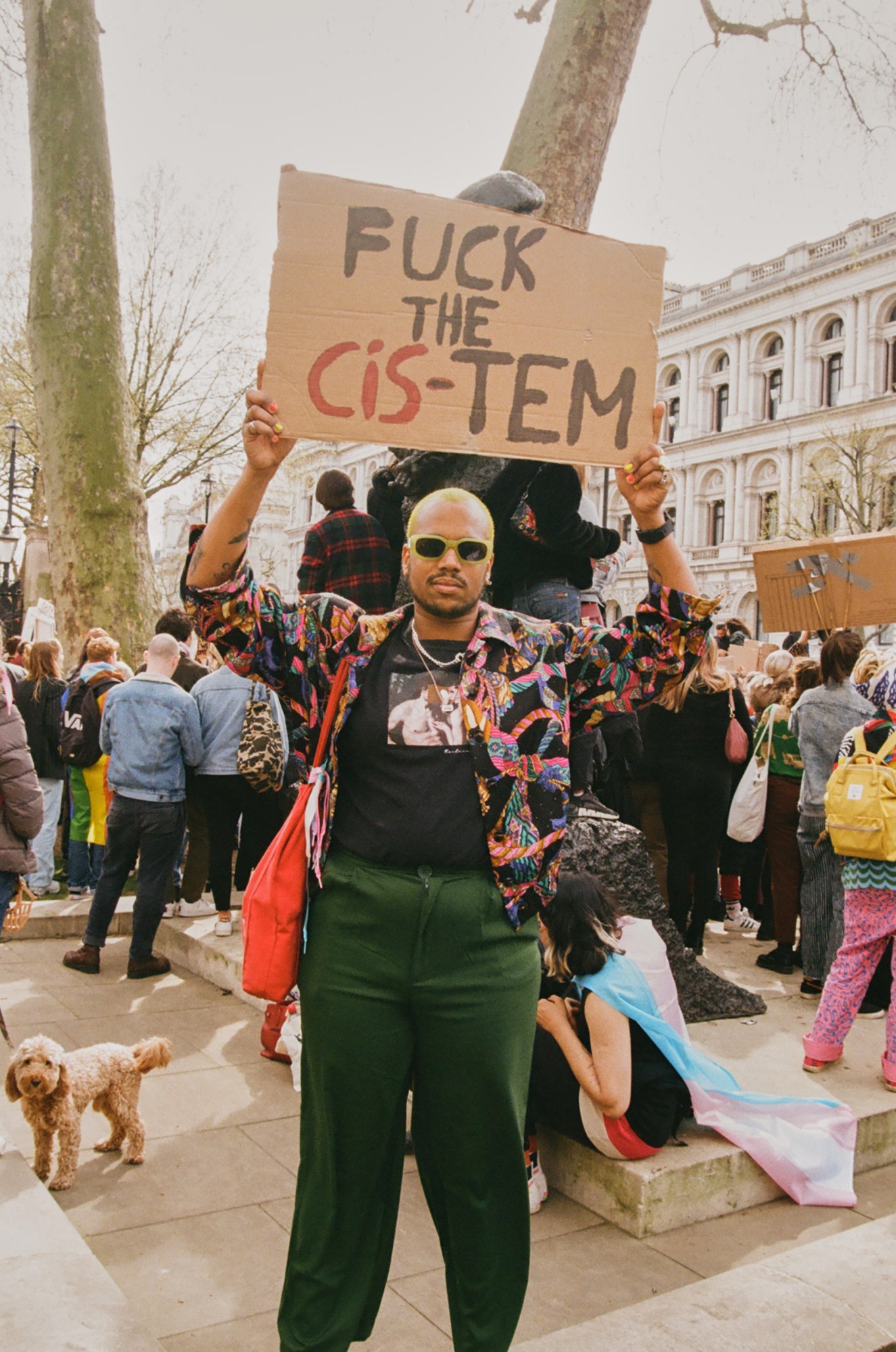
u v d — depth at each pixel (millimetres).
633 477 2268
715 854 5887
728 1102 3430
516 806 2025
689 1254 3002
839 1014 4082
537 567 4219
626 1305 2715
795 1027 4672
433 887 1975
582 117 8391
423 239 2305
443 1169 2053
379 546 4641
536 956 2098
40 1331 2168
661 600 2162
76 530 10414
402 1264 2883
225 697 5699
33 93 10367
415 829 1990
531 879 2029
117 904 6121
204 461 26422
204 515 27250
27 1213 2664
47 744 7188
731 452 47812
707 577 48438
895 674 4301
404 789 2018
